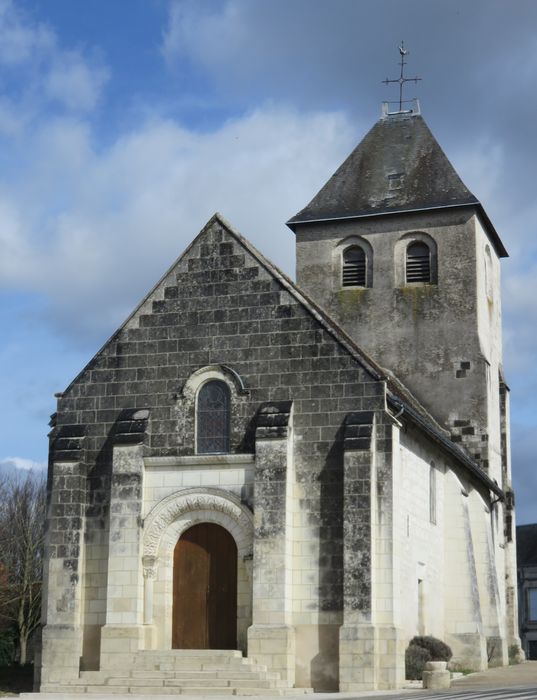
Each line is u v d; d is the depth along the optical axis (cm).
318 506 3256
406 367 4750
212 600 3334
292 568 3231
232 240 3531
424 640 3438
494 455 4806
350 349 3338
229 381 3425
